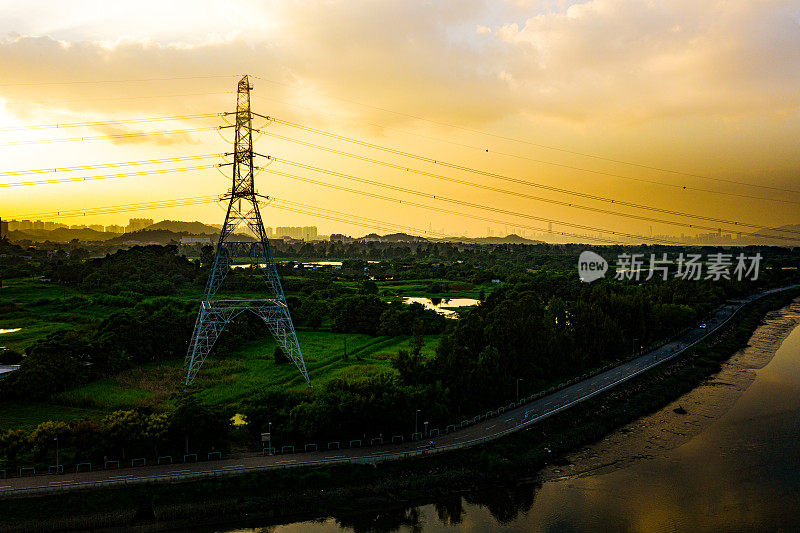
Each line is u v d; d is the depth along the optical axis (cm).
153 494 6612
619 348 13938
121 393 9844
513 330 11200
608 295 16100
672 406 10850
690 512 6912
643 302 15462
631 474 7975
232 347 13362
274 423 7975
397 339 14988
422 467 7719
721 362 14188
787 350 15562
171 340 12675
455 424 9062
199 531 6397
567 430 9231
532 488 7575
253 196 10725
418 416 8612
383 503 7031
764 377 12862
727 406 10831
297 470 7275
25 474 6812
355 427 8144
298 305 17575
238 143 10669
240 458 7562
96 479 6738
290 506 6806
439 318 16400
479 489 7500
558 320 14412
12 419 8500
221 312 11212
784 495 7312
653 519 6769
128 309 15125
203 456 7494
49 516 6141
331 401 8069
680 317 16900
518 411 9812
